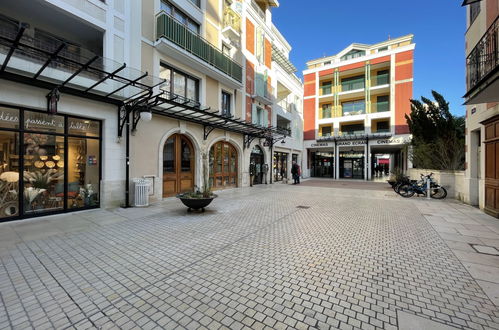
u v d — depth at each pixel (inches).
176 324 82.1
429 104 466.9
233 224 215.2
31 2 229.0
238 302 95.3
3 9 235.6
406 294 101.6
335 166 924.6
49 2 229.3
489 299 97.6
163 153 361.1
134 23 305.7
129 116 299.0
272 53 719.7
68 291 103.2
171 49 332.8
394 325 81.7
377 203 338.6
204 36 422.0
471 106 318.0
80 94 249.3
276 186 576.4
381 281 112.7
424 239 176.1
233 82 465.7
